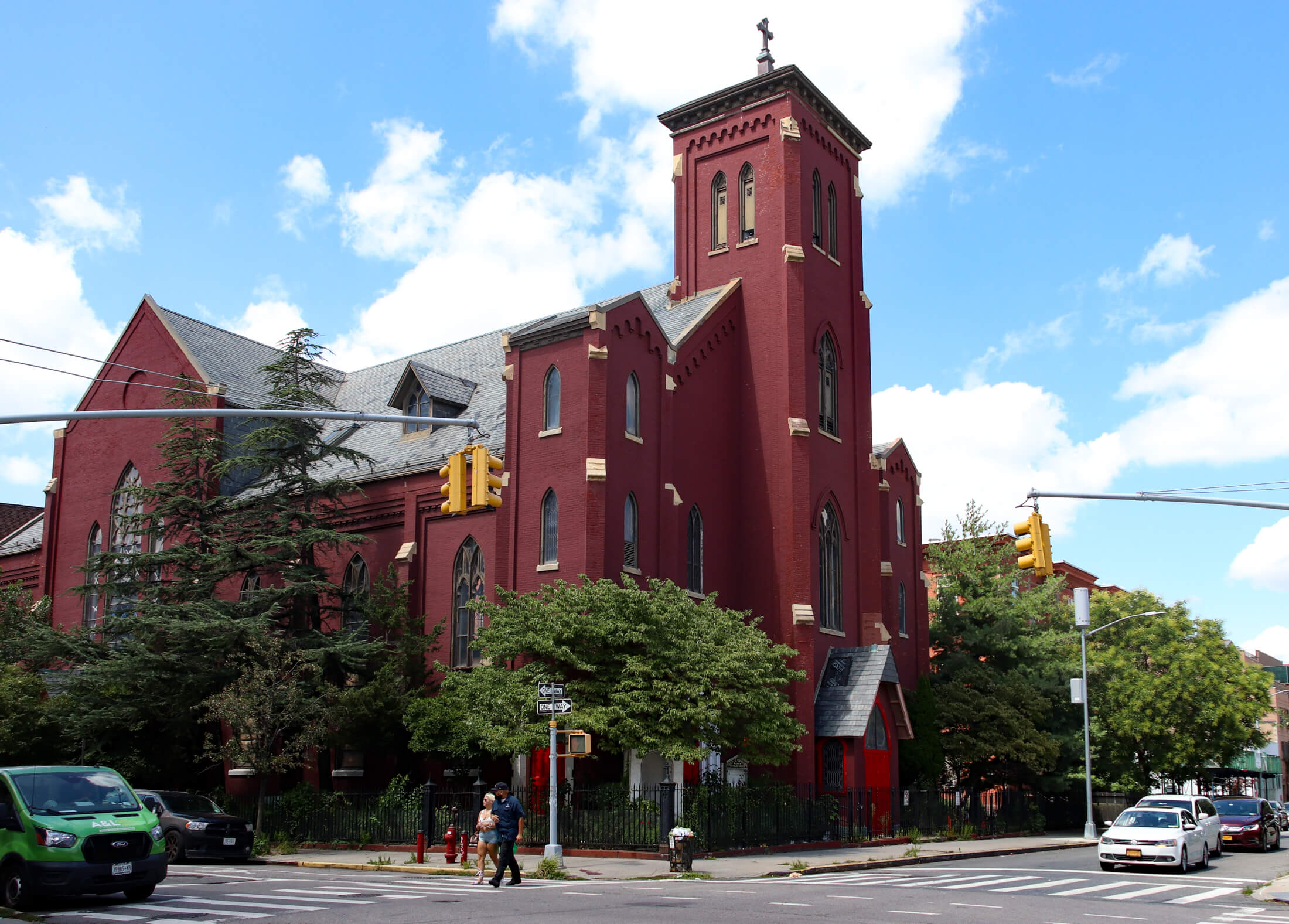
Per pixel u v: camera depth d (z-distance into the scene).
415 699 32.88
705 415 38.41
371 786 36.44
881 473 45.91
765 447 39.22
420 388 42.31
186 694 33.09
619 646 28.91
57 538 48.66
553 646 28.03
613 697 27.53
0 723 35.19
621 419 34.03
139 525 40.44
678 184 43.72
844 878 24.00
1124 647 55.28
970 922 15.91
